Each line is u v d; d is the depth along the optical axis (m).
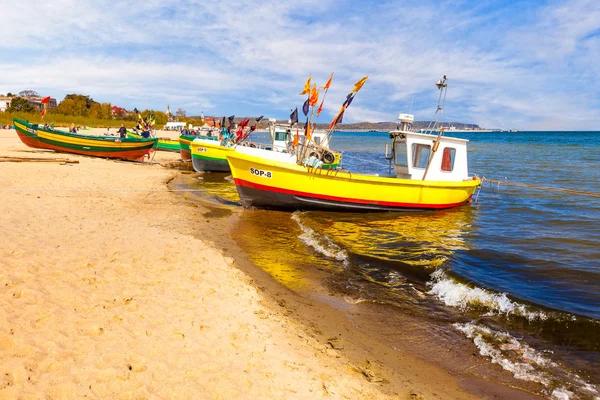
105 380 3.48
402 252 8.80
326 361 4.37
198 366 3.86
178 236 8.43
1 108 78.19
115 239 7.68
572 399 3.98
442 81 13.00
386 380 4.18
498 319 5.74
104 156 24.34
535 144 63.19
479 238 9.98
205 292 5.65
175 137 52.06
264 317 5.23
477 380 4.30
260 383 3.72
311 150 13.09
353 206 12.80
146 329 4.44
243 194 13.16
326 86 12.31
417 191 12.91
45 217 8.98
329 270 7.67
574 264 7.96
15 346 3.81
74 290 5.17
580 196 16.03
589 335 5.23
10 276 5.34
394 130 13.67
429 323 5.61
